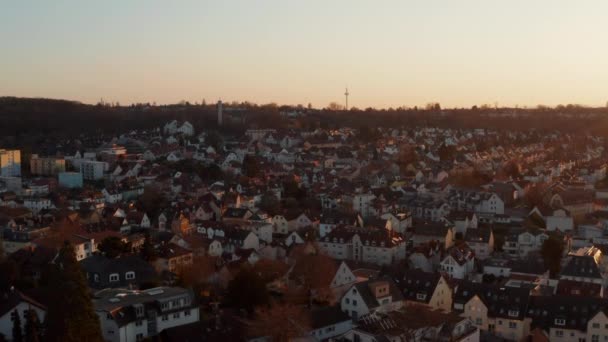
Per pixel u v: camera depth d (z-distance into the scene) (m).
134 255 176.62
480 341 147.62
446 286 163.38
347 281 173.25
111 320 120.94
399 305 154.25
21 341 116.00
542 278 187.25
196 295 149.50
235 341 122.25
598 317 145.38
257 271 173.12
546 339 144.75
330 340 130.75
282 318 127.81
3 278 151.62
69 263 105.12
